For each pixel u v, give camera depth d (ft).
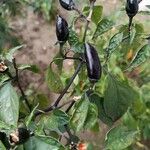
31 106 1.93
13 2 3.79
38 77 5.96
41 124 1.68
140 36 1.93
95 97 1.89
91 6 1.77
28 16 6.74
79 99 1.72
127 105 1.85
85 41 1.76
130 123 3.84
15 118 1.62
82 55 1.74
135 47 2.04
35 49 6.60
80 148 1.70
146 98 4.26
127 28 1.87
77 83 2.05
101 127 5.01
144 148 4.84
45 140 1.53
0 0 3.74
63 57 1.77
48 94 5.66
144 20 5.20
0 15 3.77
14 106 1.65
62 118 1.69
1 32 3.48
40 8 5.03
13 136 1.52
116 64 3.13
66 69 5.59
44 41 6.67
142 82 4.34
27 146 1.53
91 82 1.59
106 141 1.67
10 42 3.52
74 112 1.65
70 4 1.76
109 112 1.84
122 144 1.65
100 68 1.58
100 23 1.84
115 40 1.83
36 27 6.73
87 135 4.83
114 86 1.84
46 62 6.51
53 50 6.60
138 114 4.04
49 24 6.64
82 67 1.91
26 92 5.47
